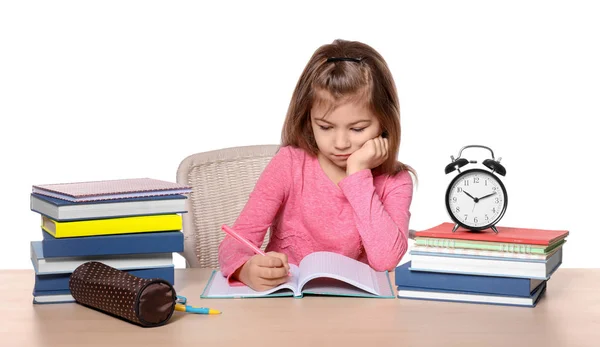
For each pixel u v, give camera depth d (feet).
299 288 5.59
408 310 5.24
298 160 7.01
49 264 5.47
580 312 5.20
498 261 5.34
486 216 5.59
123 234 5.56
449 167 5.66
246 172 8.54
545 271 5.27
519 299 5.34
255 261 5.74
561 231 5.74
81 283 5.28
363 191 6.31
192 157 8.38
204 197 8.32
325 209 6.93
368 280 5.77
